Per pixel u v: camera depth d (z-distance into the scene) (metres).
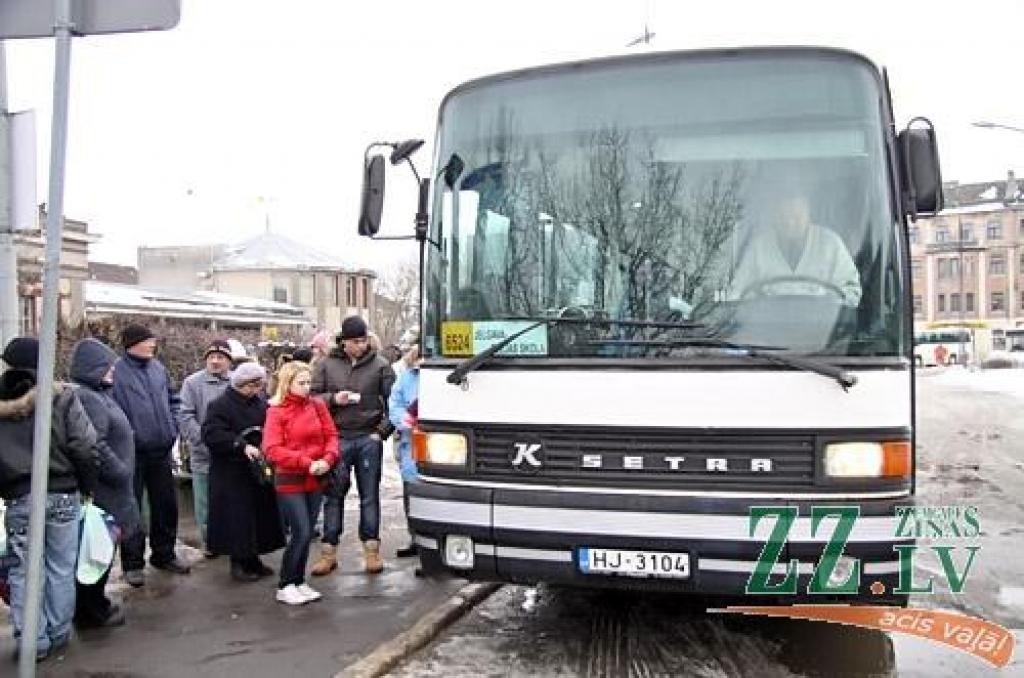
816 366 4.70
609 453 4.96
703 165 5.16
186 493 9.91
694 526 4.76
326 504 7.57
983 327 91.25
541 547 5.02
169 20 4.42
